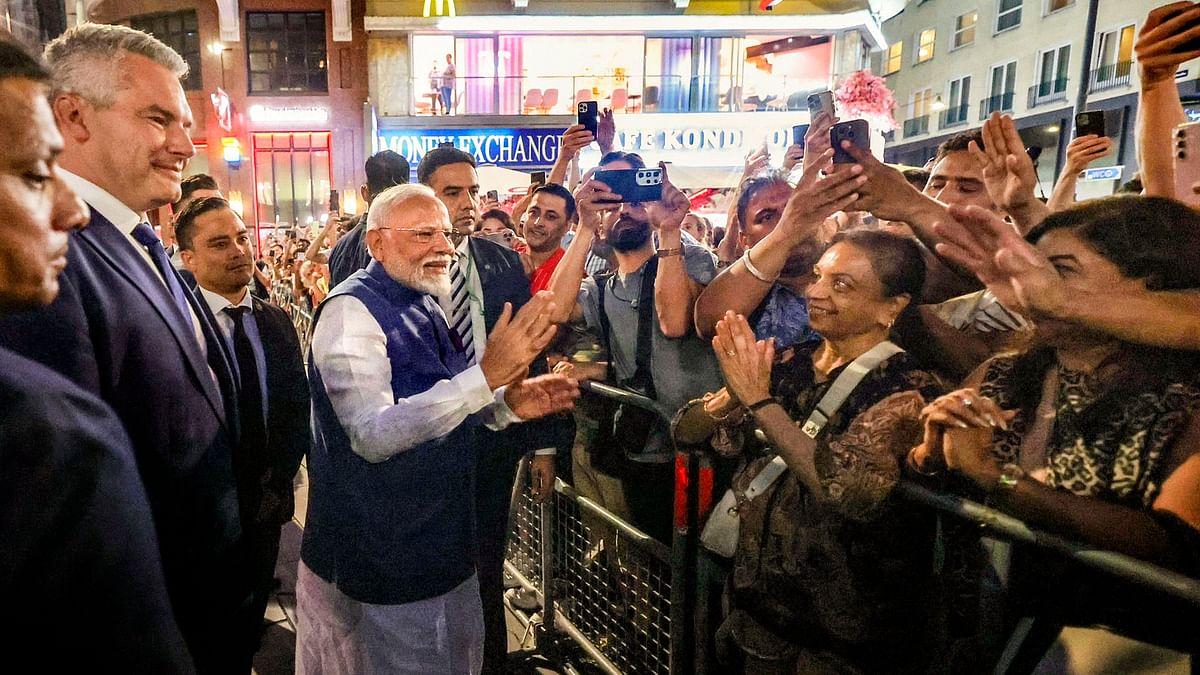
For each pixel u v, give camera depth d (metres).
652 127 14.19
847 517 1.47
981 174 1.52
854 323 1.45
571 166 3.62
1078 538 1.10
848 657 1.51
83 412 0.66
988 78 21.08
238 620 1.51
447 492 1.69
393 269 1.70
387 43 15.15
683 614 1.94
